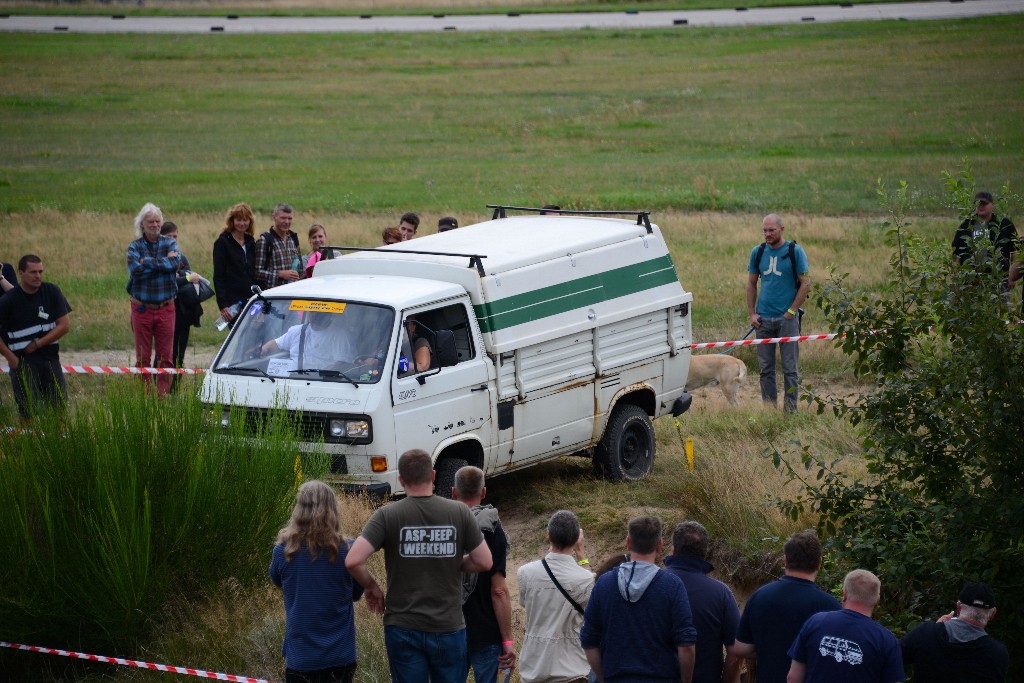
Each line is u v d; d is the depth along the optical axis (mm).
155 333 50750
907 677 26750
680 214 101562
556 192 107250
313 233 52781
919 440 28625
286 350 37531
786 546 21750
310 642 23312
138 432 30703
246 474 31844
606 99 189000
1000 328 26922
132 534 28734
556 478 43875
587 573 24984
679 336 45625
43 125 171875
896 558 27578
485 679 25547
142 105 192625
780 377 60531
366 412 35219
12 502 28953
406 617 23406
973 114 156625
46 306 44750
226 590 30734
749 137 150625
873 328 29328
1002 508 26906
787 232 89312
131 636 29641
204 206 108312
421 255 40656
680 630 21016
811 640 20234
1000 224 28188
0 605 28672
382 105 190750
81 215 102688
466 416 37906
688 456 41375
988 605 21969
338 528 23672
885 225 92125
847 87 188625
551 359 40656
